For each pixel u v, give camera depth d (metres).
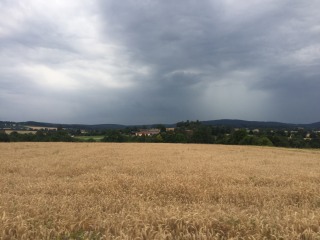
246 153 35.22
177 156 26.95
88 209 7.48
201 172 15.22
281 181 13.55
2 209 7.20
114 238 5.61
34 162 20.66
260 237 5.82
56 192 10.26
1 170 16.53
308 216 7.08
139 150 34.56
